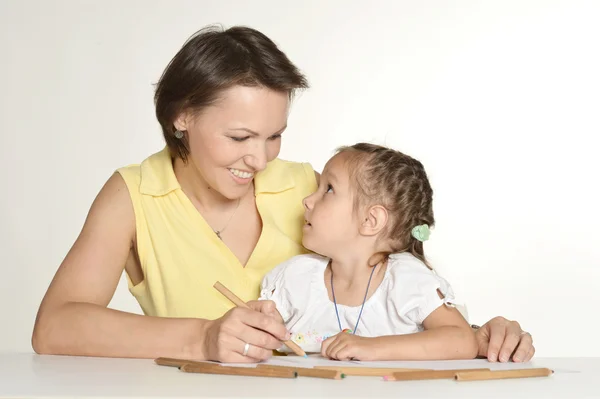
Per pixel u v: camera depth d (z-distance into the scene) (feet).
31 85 13.19
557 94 13.25
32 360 5.18
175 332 5.35
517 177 13.29
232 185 6.31
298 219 7.08
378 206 6.39
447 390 3.89
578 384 4.17
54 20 13.10
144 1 13.03
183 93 6.07
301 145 13.05
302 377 4.31
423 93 13.17
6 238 13.25
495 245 13.33
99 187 13.20
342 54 13.09
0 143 13.21
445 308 5.97
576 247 13.35
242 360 5.02
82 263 6.29
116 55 13.09
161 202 6.72
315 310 6.40
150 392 3.73
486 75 13.21
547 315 13.38
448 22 13.16
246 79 5.86
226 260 6.69
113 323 5.50
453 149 13.24
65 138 13.21
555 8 13.20
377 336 5.76
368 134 13.12
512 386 4.06
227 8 12.99
